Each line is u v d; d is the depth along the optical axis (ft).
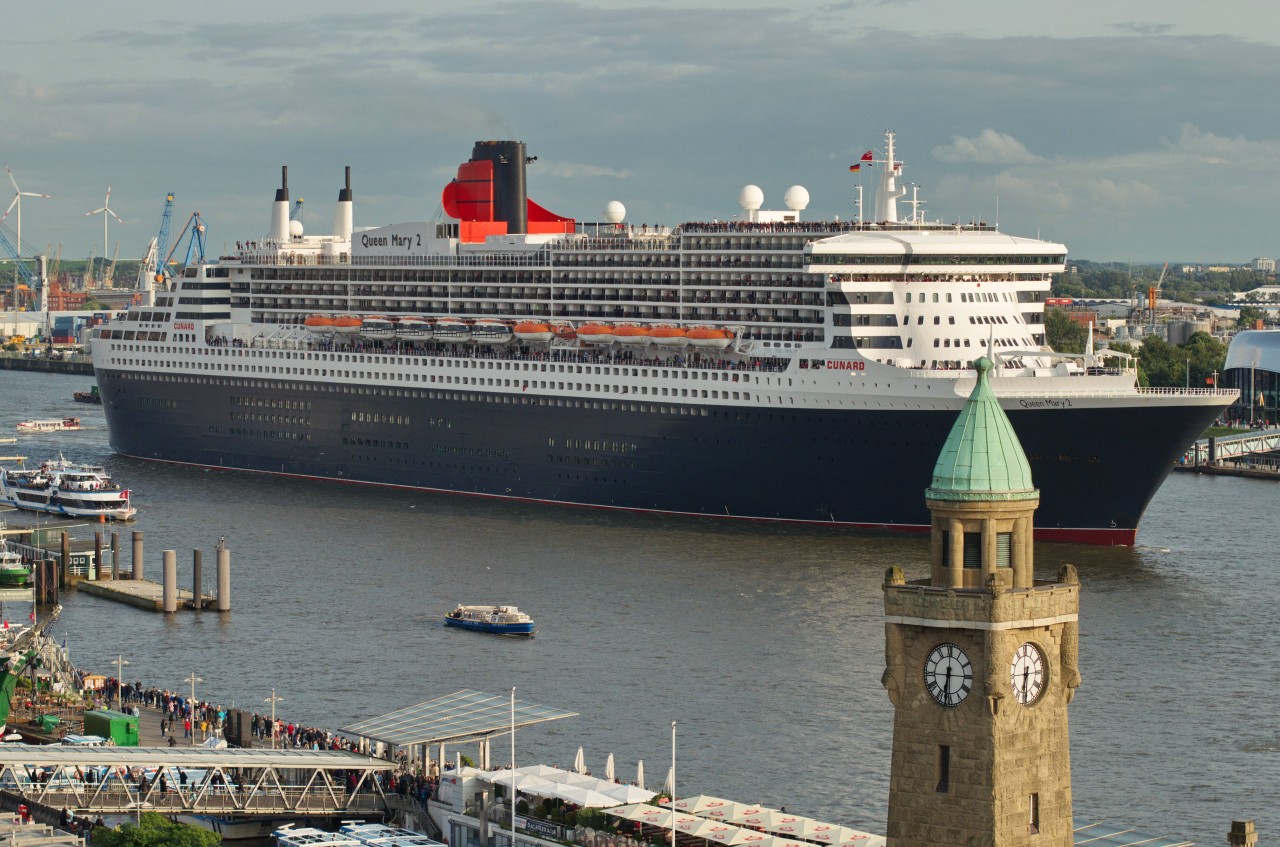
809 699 579.48
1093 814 475.72
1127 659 631.97
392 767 479.41
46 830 424.46
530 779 446.19
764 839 395.14
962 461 288.10
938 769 287.89
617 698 583.58
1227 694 587.27
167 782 475.31
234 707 574.15
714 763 517.55
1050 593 286.25
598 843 410.52
